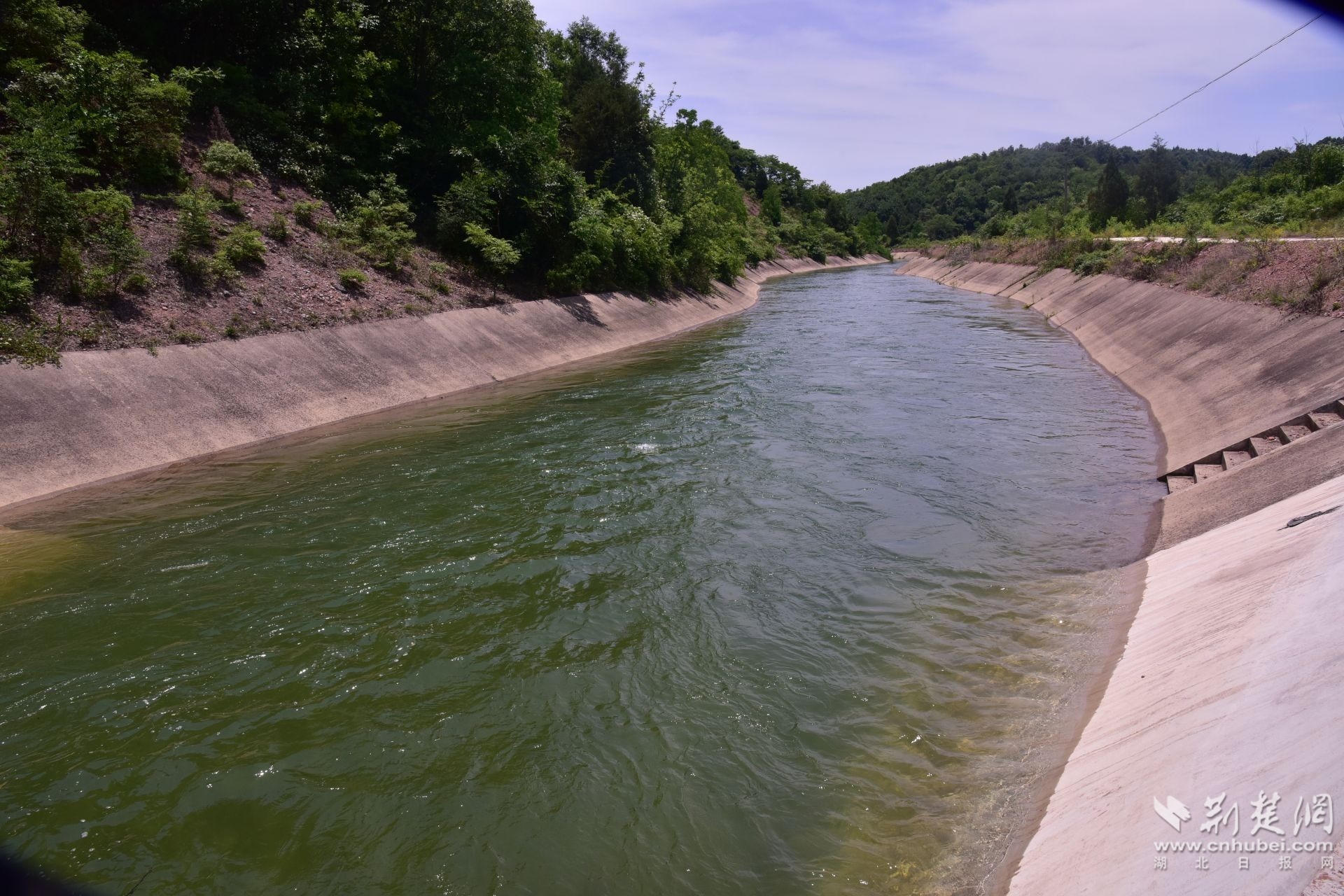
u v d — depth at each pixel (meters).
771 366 25.34
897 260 144.38
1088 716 6.58
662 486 13.38
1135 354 24.30
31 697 7.38
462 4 33.19
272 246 22.14
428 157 31.78
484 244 28.39
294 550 10.70
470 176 29.73
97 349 15.13
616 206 40.53
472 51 33.88
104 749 6.71
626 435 16.61
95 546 10.73
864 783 6.28
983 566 10.27
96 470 13.27
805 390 21.34
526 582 9.86
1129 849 4.43
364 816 6.04
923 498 12.84
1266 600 6.64
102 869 5.50
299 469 14.20
